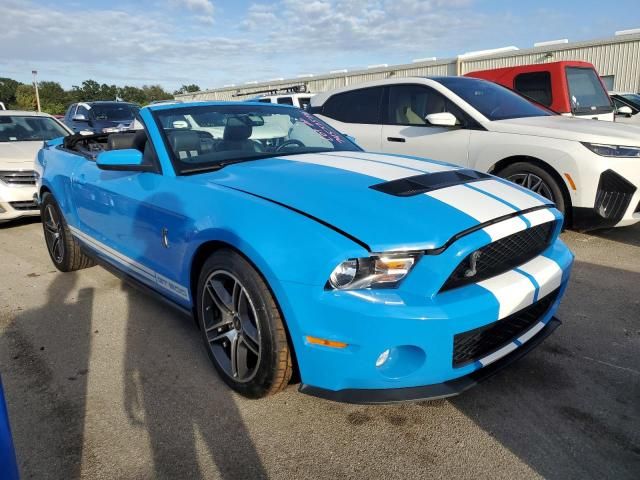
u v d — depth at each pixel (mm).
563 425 2334
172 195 2824
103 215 3592
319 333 2092
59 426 2432
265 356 2322
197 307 2797
